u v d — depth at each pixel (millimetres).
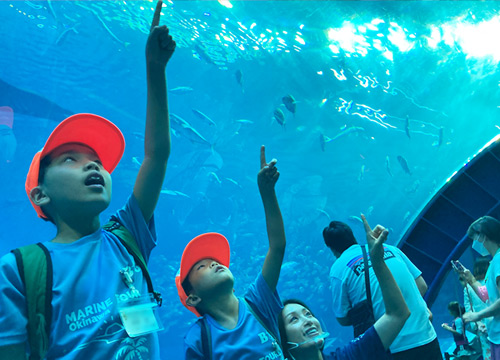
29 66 32625
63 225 1782
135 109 38406
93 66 33844
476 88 30016
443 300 22016
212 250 2449
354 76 30625
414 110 33031
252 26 28578
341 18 27078
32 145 35312
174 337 30203
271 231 2494
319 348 2369
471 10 25141
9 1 29125
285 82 34406
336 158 40781
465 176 7074
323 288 34656
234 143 40812
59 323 1522
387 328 2393
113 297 1636
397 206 42438
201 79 37219
